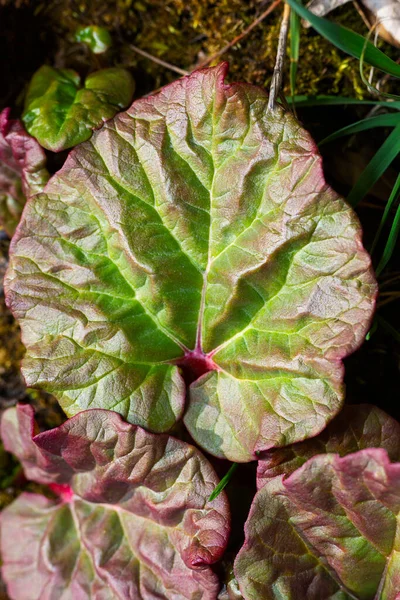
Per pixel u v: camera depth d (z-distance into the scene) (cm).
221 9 40
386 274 39
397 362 39
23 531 41
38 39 43
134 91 41
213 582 34
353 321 33
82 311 36
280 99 35
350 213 33
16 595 40
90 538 38
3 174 40
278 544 34
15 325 46
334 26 34
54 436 35
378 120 37
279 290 35
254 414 35
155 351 36
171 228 35
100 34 41
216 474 34
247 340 35
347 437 34
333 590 34
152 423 35
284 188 34
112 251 36
